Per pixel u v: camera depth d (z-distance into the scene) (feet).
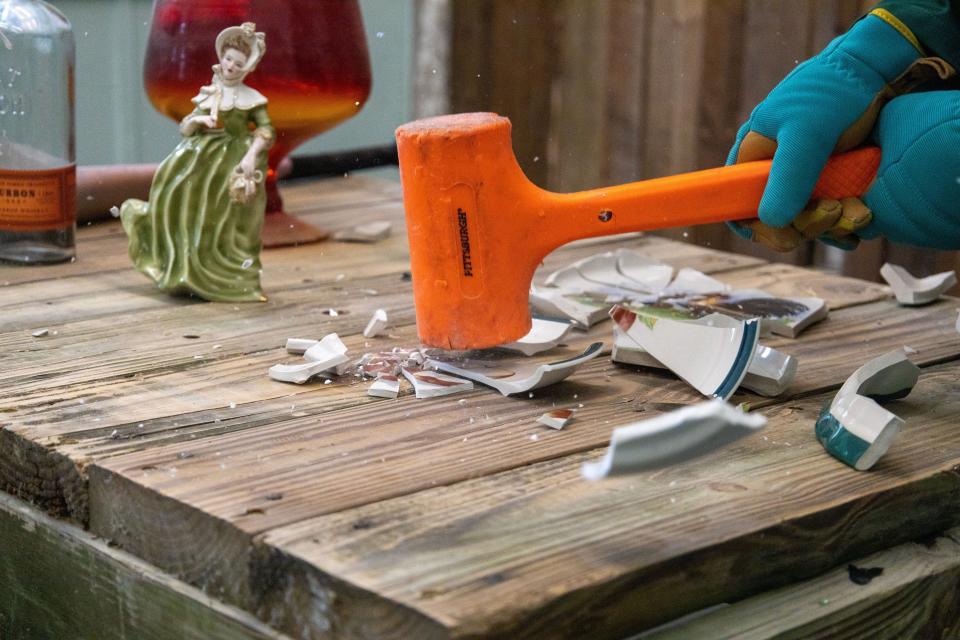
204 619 2.38
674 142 6.74
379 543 2.28
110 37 7.55
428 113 7.46
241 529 2.32
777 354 3.26
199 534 2.41
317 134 5.02
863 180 3.07
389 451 2.76
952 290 5.49
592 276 4.34
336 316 3.95
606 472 2.04
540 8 7.32
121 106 7.66
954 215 2.97
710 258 4.94
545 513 2.43
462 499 2.49
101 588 2.62
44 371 3.33
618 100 7.04
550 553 2.25
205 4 4.59
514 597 2.07
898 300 4.25
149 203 4.16
